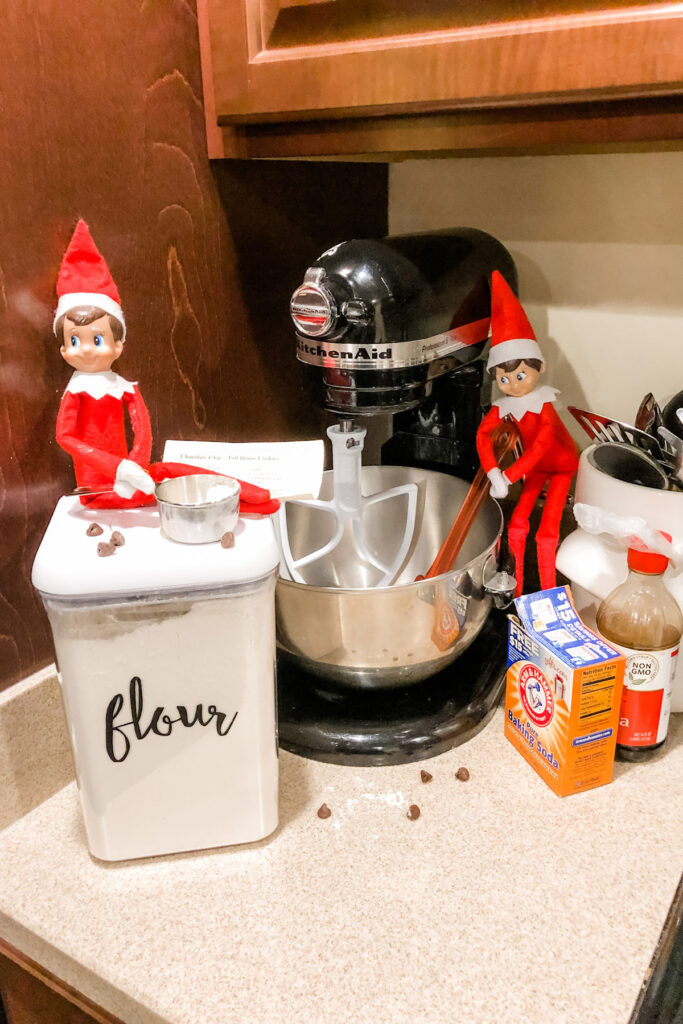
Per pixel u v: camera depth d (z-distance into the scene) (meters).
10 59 0.54
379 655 0.68
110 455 0.57
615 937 0.53
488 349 0.85
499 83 0.56
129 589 0.51
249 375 0.83
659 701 0.66
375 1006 0.48
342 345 0.68
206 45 0.68
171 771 0.57
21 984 0.62
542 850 0.60
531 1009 0.48
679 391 0.81
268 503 0.58
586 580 0.70
